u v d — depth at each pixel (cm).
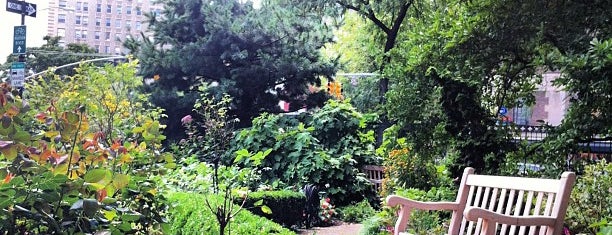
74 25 5353
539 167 471
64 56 2823
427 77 508
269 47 1445
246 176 880
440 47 474
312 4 1448
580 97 405
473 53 459
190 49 1348
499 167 498
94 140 257
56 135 241
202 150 985
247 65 1390
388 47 1374
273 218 734
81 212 212
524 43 448
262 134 1026
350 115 1114
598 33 430
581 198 425
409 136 547
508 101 540
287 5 1497
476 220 277
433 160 592
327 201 888
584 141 427
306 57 1464
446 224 502
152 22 1449
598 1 429
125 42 1458
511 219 283
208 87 1333
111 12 5425
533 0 437
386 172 758
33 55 2769
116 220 252
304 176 965
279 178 993
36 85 909
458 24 449
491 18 446
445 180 604
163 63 1341
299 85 1475
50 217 202
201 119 1286
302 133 1004
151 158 326
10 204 197
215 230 437
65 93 767
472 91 503
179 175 803
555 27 443
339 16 1481
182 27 1434
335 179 977
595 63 365
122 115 669
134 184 290
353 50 2339
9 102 227
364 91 1794
